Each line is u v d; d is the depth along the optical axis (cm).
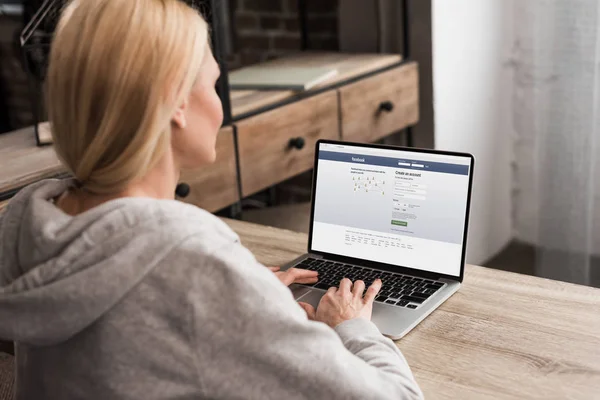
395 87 290
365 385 93
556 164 332
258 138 237
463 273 144
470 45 322
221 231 93
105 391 86
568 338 125
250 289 86
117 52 87
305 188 321
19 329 85
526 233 364
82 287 83
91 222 87
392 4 302
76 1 92
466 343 126
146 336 84
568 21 314
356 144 156
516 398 111
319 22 320
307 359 88
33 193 96
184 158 101
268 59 324
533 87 341
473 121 333
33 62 196
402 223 151
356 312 122
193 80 92
